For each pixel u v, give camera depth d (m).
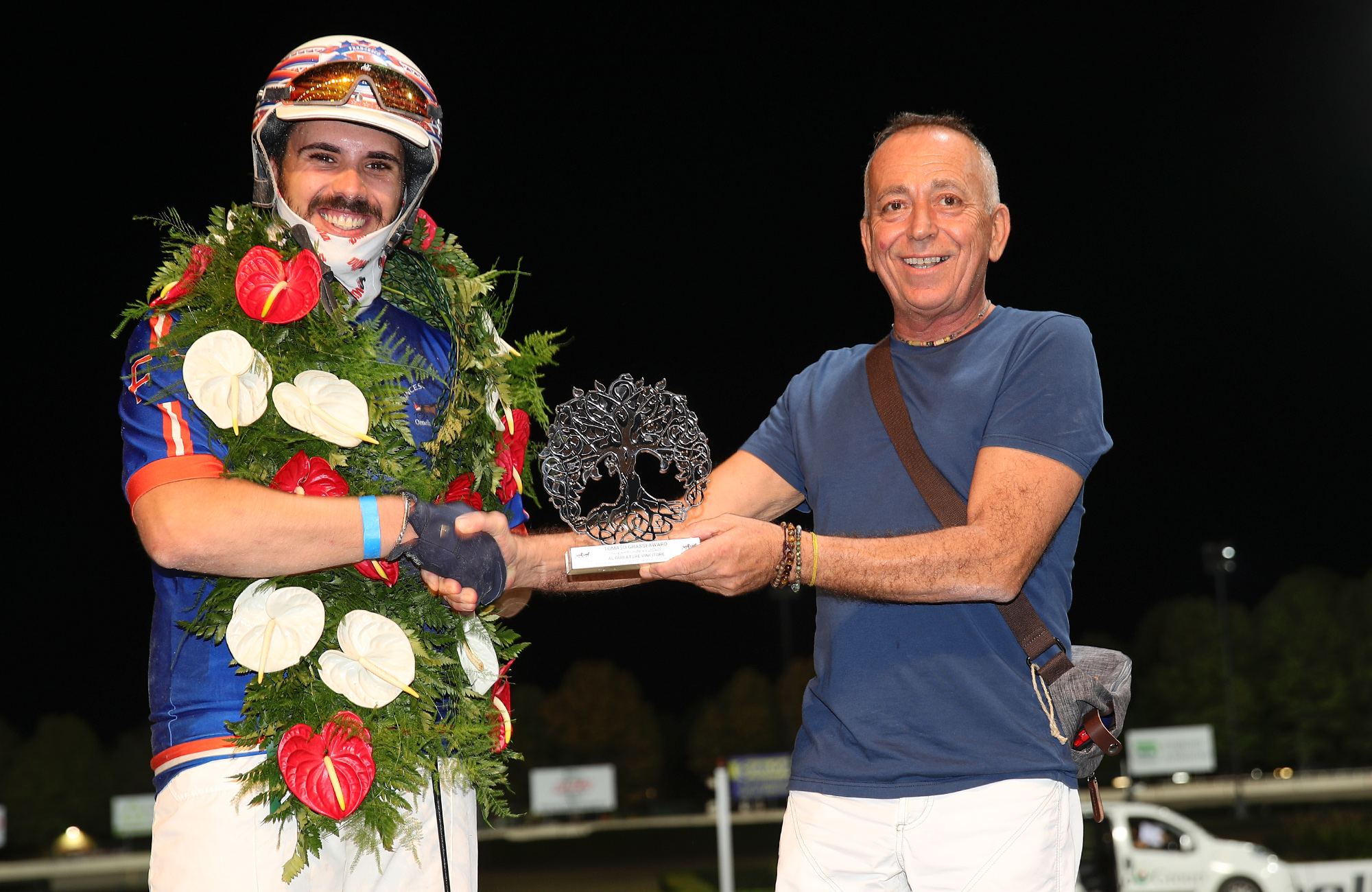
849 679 2.46
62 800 41.38
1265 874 11.46
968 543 2.29
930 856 2.33
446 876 2.22
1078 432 2.41
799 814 2.52
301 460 2.05
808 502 2.83
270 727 1.99
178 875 2.00
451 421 2.24
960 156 2.59
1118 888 9.25
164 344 2.03
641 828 37.06
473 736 2.25
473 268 2.55
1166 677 50.72
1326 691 48.38
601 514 2.44
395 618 2.17
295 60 2.22
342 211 2.21
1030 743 2.34
